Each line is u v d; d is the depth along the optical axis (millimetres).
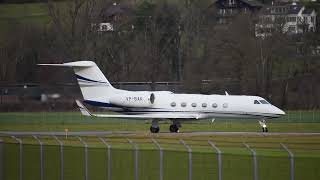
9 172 132250
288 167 99125
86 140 179250
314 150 135250
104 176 118062
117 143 166875
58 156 124750
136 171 114062
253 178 101500
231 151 134875
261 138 195000
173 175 109562
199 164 106562
